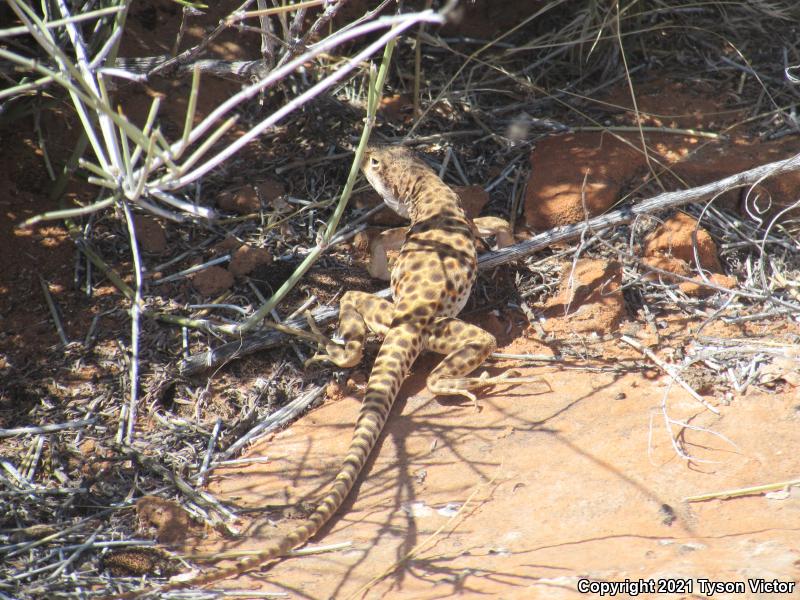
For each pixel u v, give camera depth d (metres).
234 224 7.77
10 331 6.68
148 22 8.78
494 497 5.36
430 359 6.93
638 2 9.38
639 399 6.12
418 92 8.59
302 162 8.24
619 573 4.17
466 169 8.45
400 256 7.04
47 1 6.62
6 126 7.83
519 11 9.82
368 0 9.15
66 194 7.59
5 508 5.44
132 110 8.20
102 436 6.07
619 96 9.18
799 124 8.54
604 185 7.89
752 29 9.84
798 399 5.86
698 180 8.03
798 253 7.47
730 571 4.04
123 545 5.22
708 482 5.19
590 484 5.32
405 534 5.12
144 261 7.32
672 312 7.07
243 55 8.73
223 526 5.40
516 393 6.36
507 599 4.06
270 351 6.86
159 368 6.57
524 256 7.37
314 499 5.60
